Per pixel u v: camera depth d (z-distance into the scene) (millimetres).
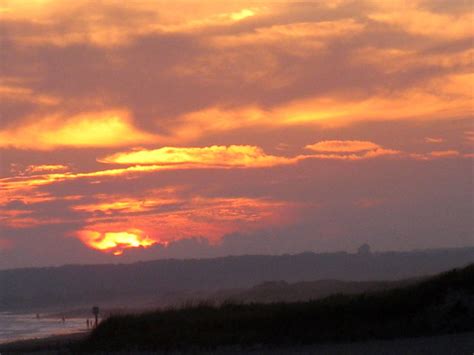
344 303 71625
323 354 58656
